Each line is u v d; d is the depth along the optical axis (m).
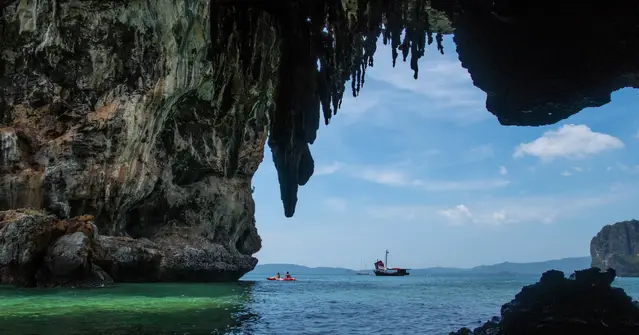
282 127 13.77
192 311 18.94
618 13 10.48
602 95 12.59
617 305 9.19
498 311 22.61
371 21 12.71
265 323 15.98
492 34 12.52
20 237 30.69
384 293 37.59
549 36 11.73
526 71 12.59
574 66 12.00
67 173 35.66
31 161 35.94
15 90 37.00
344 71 13.89
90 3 36.00
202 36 36.81
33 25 36.03
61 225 33.16
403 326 16.08
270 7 13.84
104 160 36.94
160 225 45.16
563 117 13.59
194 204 46.88
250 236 54.50
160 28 36.06
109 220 38.94
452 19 13.06
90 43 36.59
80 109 37.19
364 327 15.60
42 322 14.82
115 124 36.84
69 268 31.09
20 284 30.95
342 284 60.38
